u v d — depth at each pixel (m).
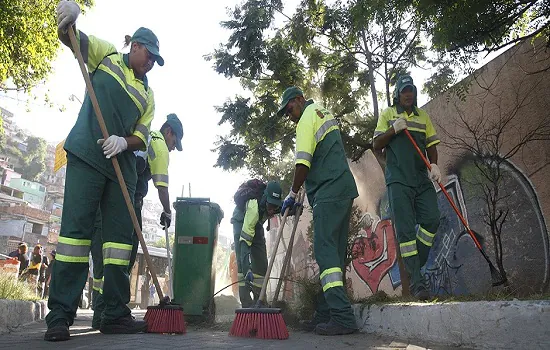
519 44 4.89
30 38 9.52
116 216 3.43
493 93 5.55
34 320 4.91
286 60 7.79
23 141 79.31
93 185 3.21
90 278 15.63
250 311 3.43
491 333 2.41
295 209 4.41
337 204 3.86
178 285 5.52
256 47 7.79
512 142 5.25
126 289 3.55
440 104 6.53
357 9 4.70
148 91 3.67
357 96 7.77
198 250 5.61
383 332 3.54
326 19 7.16
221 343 2.93
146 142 3.59
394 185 4.61
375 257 8.41
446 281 6.30
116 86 3.41
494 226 4.75
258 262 6.34
